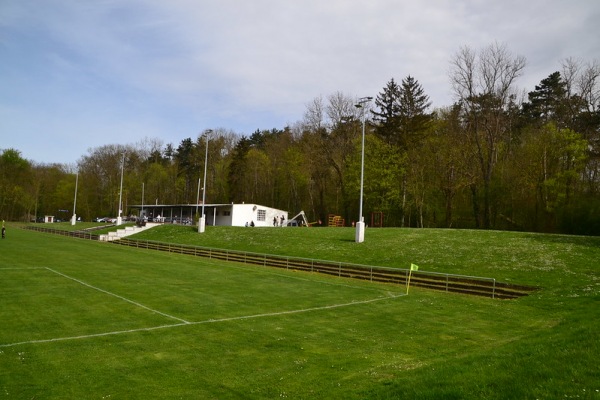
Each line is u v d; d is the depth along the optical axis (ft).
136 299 67.62
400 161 206.08
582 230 147.64
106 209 408.87
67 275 87.45
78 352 42.55
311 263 114.32
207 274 98.12
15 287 72.84
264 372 38.68
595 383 26.99
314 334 51.83
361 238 131.44
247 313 61.62
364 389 32.89
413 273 92.58
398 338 50.80
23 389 33.45
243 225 236.43
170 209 290.56
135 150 427.74
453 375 31.91
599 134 177.78
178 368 39.29
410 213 214.90
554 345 37.70
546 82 241.35
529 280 81.30
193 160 379.76
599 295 66.69
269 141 336.70
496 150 193.26
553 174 165.48
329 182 266.16
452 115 218.59
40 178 432.66
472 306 68.69
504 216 185.78
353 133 242.37
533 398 25.59
